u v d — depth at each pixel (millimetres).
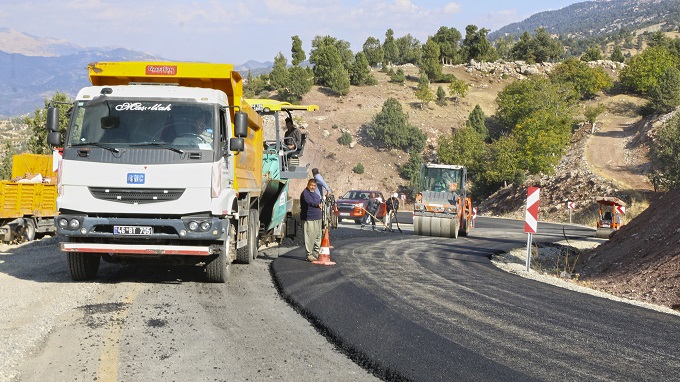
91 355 6250
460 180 27422
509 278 13047
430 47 140375
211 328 7500
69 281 10547
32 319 7711
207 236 9836
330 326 7625
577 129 100250
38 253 15086
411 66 155000
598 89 125562
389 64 167500
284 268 12469
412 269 13422
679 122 61875
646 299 12469
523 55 168500
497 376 5949
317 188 14047
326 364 6309
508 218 59469
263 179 14336
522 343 7223
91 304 8570
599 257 18953
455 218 25828
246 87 120250
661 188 60250
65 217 9773
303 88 115125
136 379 5586
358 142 98312
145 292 9562
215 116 10281
